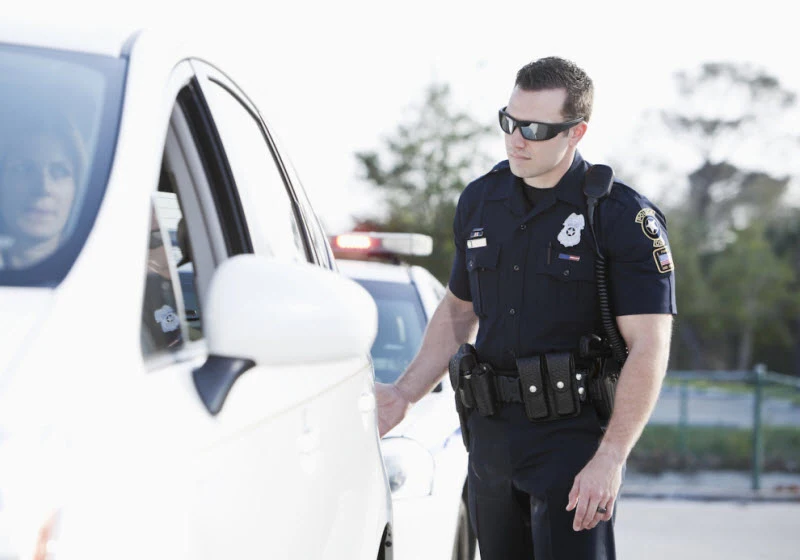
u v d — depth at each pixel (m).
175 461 1.80
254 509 2.09
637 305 3.74
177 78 2.44
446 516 4.79
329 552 2.60
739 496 13.35
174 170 2.51
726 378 16.38
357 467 2.95
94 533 1.56
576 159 3.88
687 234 81.06
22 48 2.35
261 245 2.77
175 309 2.29
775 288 78.81
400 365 5.66
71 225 1.94
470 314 4.29
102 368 1.73
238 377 2.06
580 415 3.88
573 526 3.67
